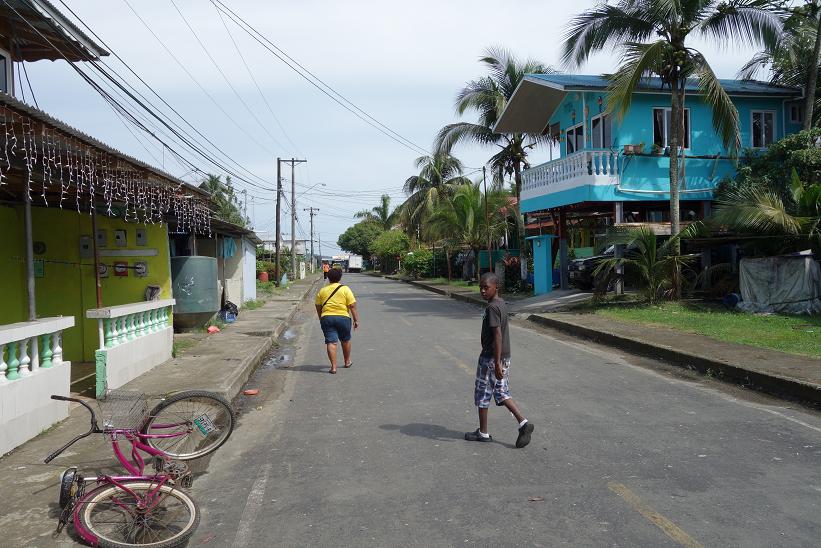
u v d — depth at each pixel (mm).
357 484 5242
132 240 11305
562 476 5270
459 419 7203
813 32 19531
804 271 14281
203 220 12445
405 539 4195
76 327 10875
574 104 21828
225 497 5078
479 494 4926
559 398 8055
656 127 20047
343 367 10875
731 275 17406
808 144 17344
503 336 6164
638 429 6605
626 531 4199
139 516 4328
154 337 10258
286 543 4203
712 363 9383
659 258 17156
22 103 5344
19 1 9406
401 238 61438
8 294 9547
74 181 7543
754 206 14656
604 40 17438
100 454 5863
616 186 19047
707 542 4020
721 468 5371
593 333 13258
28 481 5203
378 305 24125
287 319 19281
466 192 30094
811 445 5980
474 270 34938
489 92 26891
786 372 8391
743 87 21016
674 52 16453
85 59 11383
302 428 7062
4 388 5828
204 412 5871
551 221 27812
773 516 4391
